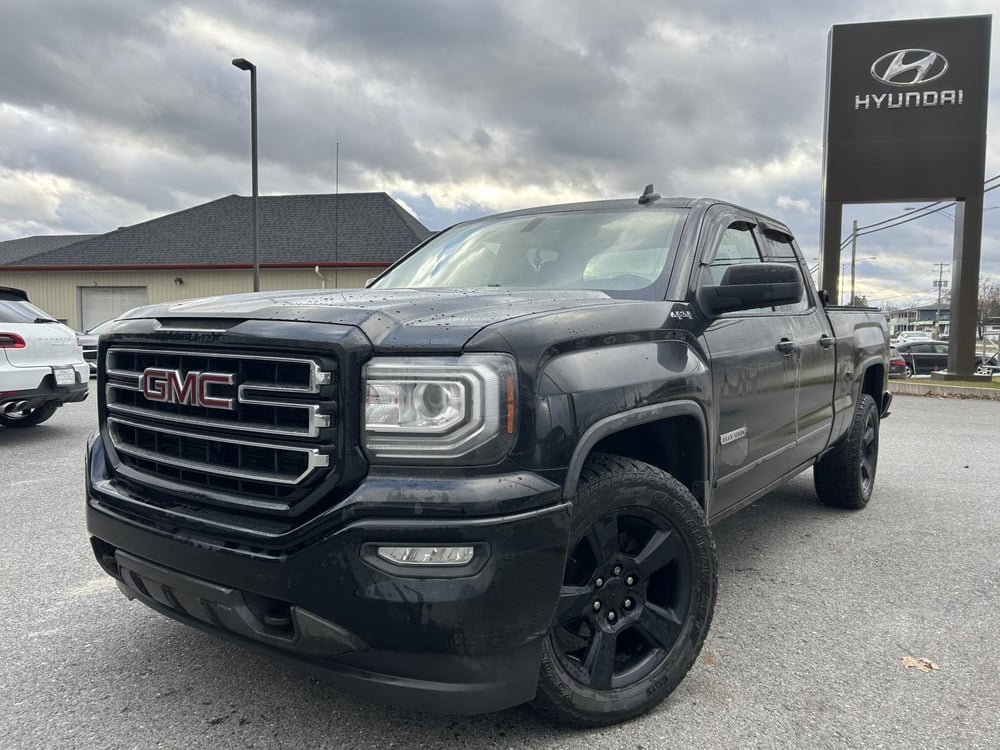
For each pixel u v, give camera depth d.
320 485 1.92
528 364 1.98
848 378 4.71
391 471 1.89
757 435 3.26
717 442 2.84
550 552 1.97
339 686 1.99
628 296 2.82
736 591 3.63
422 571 1.84
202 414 2.18
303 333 1.95
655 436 2.70
